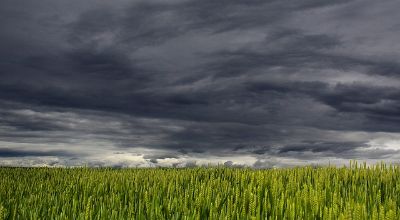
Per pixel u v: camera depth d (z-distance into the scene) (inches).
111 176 640.4
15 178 745.6
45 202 456.8
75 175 752.3
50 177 767.1
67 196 481.4
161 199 437.1
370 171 523.2
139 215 348.8
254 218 295.3
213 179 562.9
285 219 297.7
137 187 527.5
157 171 707.4
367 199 357.1
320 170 549.3
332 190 417.1
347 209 265.9
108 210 376.5
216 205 348.8
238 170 645.3
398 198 394.0
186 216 323.3
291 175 491.8
